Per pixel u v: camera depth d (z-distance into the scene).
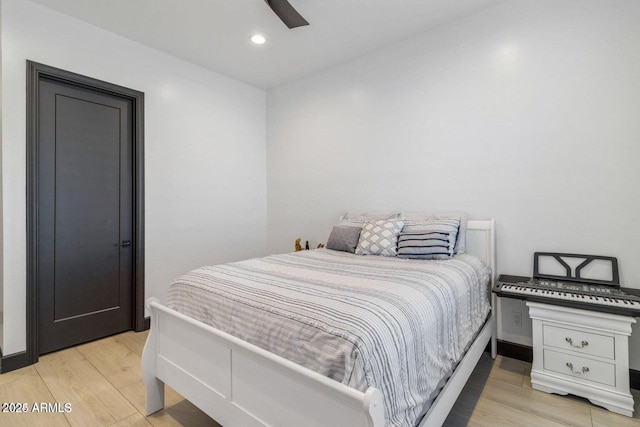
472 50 2.56
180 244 3.25
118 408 1.80
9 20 2.21
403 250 2.42
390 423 1.02
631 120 1.98
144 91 2.96
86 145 2.67
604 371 1.78
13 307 2.23
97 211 2.74
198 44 2.96
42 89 2.42
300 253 2.70
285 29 2.72
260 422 1.22
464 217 2.55
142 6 2.39
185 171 3.29
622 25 2.01
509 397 1.91
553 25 2.23
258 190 4.05
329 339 1.08
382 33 2.81
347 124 3.35
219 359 1.39
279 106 3.97
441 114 2.73
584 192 2.13
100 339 2.76
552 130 2.24
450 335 1.54
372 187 3.17
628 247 2.00
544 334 1.96
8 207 2.21
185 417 1.73
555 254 2.22
